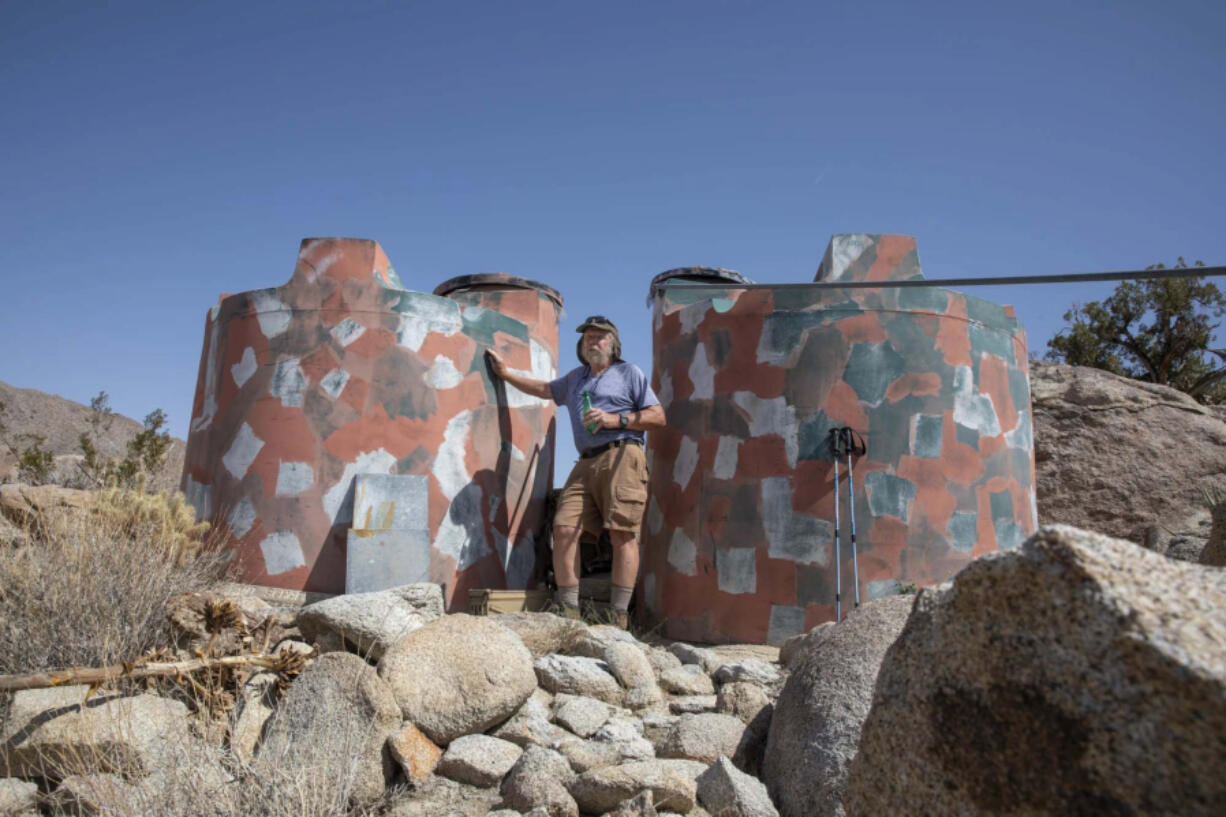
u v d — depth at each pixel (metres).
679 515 7.01
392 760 3.79
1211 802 1.46
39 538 5.67
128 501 6.09
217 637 4.48
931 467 6.55
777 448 6.64
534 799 3.45
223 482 6.71
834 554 6.35
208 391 7.14
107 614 4.58
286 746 3.74
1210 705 1.46
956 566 6.46
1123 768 1.58
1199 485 9.53
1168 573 1.69
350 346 6.73
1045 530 1.80
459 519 6.84
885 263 6.85
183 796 3.38
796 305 6.80
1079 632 1.67
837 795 3.25
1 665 4.31
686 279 7.70
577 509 6.50
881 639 3.73
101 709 3.85
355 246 6.91
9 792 3.54
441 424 6.86
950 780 1.92
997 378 6.99
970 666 1.91
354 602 4.69
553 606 6.42
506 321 7.52
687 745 3.91
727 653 6.03
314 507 6.50
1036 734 1.74
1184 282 17.08
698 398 7.08
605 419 6.47
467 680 4.05
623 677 4.54
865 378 6.61
